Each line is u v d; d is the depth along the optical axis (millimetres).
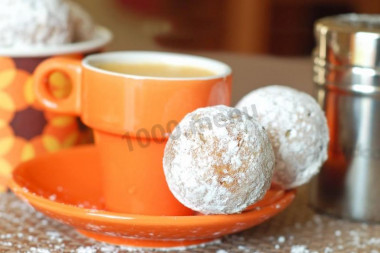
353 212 381
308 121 343
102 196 390
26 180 370
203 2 998
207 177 309
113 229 323
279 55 1000
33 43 398
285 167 345
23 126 402
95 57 374
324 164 386
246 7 1011
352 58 365
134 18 949
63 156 399
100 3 968
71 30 413
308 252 344
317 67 387
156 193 353
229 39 1001
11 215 371
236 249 345
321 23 387
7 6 393
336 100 376
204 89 342
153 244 339
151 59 389
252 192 316
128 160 351
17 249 335
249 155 312
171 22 966
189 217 318
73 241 347
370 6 1037
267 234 363
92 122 352
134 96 338
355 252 346
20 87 396
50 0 404
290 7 1018
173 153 318
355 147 374
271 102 345
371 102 367
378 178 373
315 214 391
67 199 381
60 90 395
